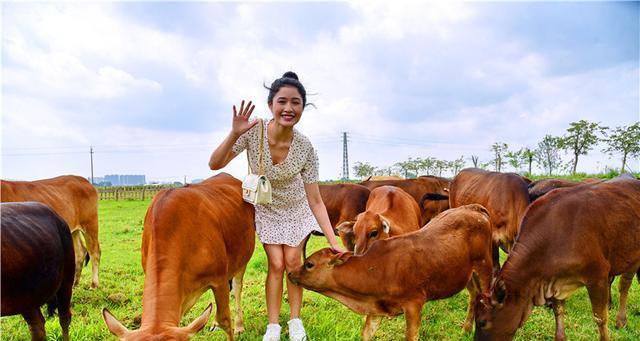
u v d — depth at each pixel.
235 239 4.42
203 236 3.88
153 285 3.43
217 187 4.62
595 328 5.30
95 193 7.34
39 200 6.38
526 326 5.34
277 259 4.73
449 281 4.67
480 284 5.12
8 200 6.03
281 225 4.71
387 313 4.48
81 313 5.88
